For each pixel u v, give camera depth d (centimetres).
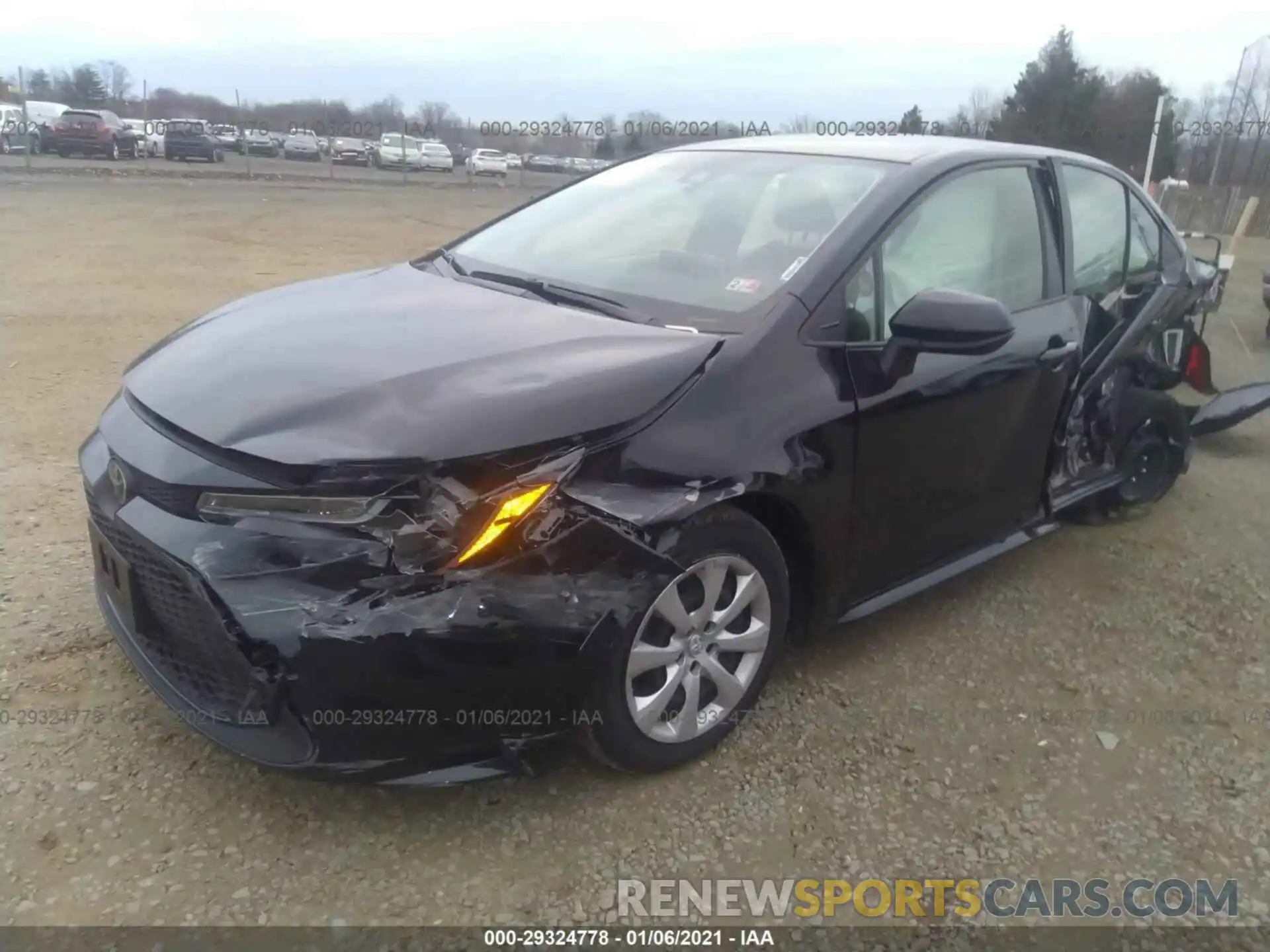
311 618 222
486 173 3734
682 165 391
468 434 229
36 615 339
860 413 294
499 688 234
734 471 261
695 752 284
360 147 4172
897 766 293
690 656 274
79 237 1317
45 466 475
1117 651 364
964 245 347
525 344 272
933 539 344
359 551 223
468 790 272
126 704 296
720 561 271
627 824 264
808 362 286
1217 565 441
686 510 251
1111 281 430
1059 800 284
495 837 257
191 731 286
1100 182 432
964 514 354
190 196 2136
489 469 228
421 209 2169
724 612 278
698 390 263
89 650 321
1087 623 383
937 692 331
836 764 292
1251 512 505
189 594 234
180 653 248
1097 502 466
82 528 409
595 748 261
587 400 245
